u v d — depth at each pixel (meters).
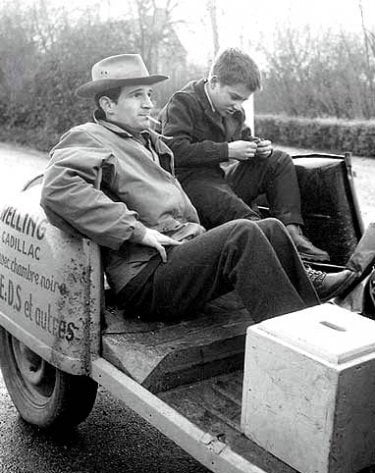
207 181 3.57
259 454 2.12
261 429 2.14
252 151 3.51
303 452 2.00
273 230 2.69
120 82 2.96
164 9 16.09
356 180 9.26
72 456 3.21
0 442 3.32
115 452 3.24
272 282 2.50
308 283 2.71
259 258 2.51
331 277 3.01
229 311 2.95
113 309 2.93
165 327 2.78
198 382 2.62
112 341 2.65
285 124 13.69
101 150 2.87
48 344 2.79
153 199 2.94
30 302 2.88
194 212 3.19
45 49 17.19
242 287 2.53
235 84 3.50
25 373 3.38
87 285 2.67
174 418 2.26
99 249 2.68
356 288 3.04
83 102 16.05
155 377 2.52
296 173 3.61
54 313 2.72
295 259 2.71
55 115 16.55
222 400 2.49
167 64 16.23
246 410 2.19
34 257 2.83
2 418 3.55
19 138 17.47
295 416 2.01
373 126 12.15
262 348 2.09
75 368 2.70
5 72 17.50
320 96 13.74
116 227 2.64
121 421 3.52
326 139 12.99
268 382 2.08
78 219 2.62
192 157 3.50
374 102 13.12
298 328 2.08
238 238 2.54
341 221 3.52
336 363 1.90
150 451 3.25
